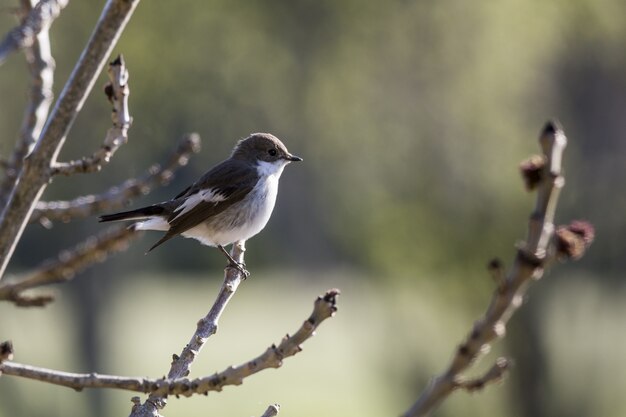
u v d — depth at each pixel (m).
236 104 23.58
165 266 41.09
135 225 5.70
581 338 17.91
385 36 22.69
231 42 23.23
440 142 20.83
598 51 21.45
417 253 18.34
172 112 23.09
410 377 18.42
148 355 26.42
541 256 2.22
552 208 2.25
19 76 20.53
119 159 22.72
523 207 18.17
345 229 21.52
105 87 4.07
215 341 27.59
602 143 20.91
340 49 23.06
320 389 22.69
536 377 17.67
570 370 17.83
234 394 22.66
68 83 3.70
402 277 18.42
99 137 21.78
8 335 25.14
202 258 41.28
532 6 21.31
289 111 23.77
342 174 23.19
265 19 23.25
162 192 28.88
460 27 21.95
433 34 22.22
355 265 26.00
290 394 22.30
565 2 21.09
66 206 5.59
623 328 18.53
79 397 23.30
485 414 17.58
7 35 3.58
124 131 4.03
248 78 23.42
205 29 23.00
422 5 22.19
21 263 26.48
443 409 17.50
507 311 2.23
